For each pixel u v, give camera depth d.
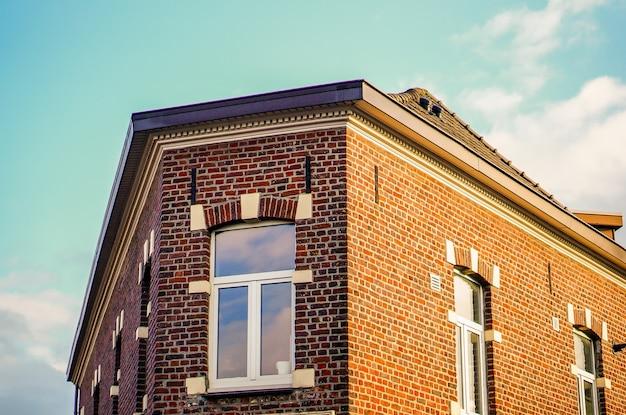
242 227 14.39
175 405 13.79
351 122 14.11
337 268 13.60
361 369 13.43
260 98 14.12
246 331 14.02
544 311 18.16
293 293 13.91
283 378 13.70
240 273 14.25
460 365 15.86
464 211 16.38
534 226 18.20
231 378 13.90
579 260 19.80
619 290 21.31
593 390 19.67
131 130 14.95
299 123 14.20
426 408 14.53
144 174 16.20
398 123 14.50
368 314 13.78
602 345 19.97
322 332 13.43
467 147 15.91
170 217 14.53
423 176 15.51
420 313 14.84
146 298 16.67
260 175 14.26
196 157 14.64
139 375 16.31
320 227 13.81
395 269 14.50
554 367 18.09
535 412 17.17
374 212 14.30
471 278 16.58
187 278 14.24
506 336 16.80
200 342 13.95
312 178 14.01
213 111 14.33
